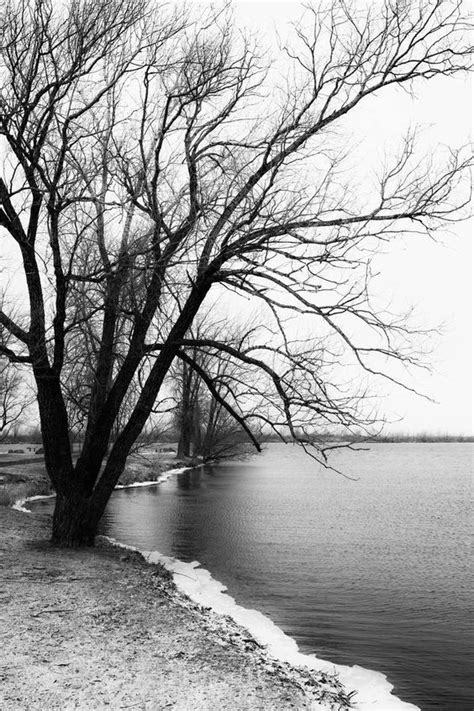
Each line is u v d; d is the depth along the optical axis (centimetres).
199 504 2562
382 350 1007
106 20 1095
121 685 592
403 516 2425
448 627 992
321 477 4603
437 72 1049
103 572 1026
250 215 1060
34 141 1049
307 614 1049
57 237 1088
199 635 767
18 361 1129
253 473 4844
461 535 1958
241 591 1184
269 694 599
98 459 1226
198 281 1148
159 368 1231
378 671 800
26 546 1180
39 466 3294
